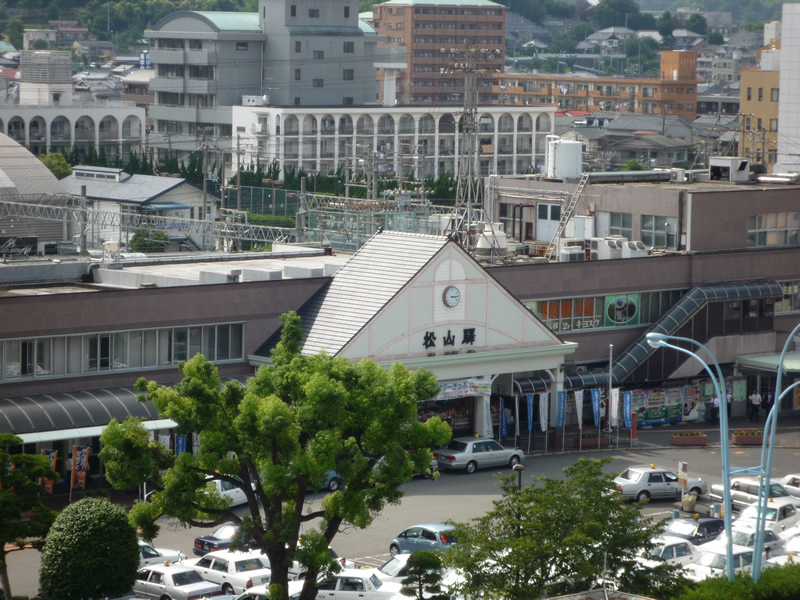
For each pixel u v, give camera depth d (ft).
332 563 275.18
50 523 285.02
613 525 274.57
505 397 479.00
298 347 295.69
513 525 276.21
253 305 433.48
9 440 289.33
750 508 375.45
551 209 609.42
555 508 274.57
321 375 271.90
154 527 272.10
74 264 482.28
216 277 453.17
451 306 442.91
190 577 311.47
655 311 526.98
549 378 478.59
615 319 515.09
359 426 283.18
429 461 283.79
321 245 640.17
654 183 630.33
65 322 396.37
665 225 556.10
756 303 538.88
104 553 274.36
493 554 269.03
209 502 280.10
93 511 278.05
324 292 447.42
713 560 326.44
